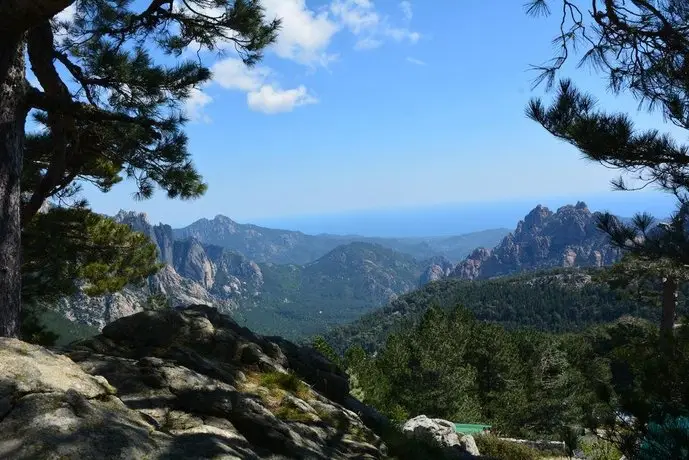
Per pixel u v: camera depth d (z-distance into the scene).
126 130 11.17
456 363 47.22
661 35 7.45
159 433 4.07
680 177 8.46
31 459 3.04
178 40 10.81
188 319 8.68
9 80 6.99
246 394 7.25
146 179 11.97
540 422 38.03
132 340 7.86
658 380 5.88
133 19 10.02
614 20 7.54
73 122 10.35
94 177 15.83
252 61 11.00
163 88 10.48
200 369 7.34
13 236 7.09
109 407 4.17
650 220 9.71
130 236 17.84
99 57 9.82
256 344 9.23
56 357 4.42
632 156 7.97
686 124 7.94
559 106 7.89
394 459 7.67
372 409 10.66
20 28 6.62
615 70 8.18
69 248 15.95
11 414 3.39
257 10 10.12
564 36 7.91
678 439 4.92
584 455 16.75
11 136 7.10
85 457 3.21
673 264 9.65
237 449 4.62
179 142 11.27
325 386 9.72
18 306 7.15
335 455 6.27
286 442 5.55
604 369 38.53
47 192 10.72
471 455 10.56
